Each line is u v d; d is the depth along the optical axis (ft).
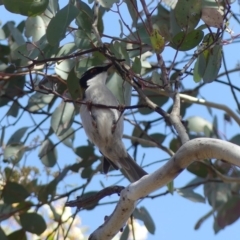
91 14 32.94
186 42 28.73
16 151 39.60
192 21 29.19
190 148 23.12
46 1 30.42
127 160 33.47
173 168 23.63
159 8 37.04
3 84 39.88
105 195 27.04
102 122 32.68
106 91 33.47
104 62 33.96
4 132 40.22
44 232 40.06
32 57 32.68
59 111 36.99
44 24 33.96
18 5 30.27
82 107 33.71
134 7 29.09
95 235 26.71
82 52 29.66
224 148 22.34
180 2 29.09
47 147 40.45
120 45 29.43
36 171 40.57
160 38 27.45
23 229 39.55
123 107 28.30
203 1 29.71
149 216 39.70
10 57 40.04
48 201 39.58
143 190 24.50
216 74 29.58
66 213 39.42
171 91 27.66
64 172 40.29
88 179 40.09
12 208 40.16
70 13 29.22
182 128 25.88
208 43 29.19
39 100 40.86
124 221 26.02
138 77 28.25
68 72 34.40
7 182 39.34
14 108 40.88
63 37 29.09
